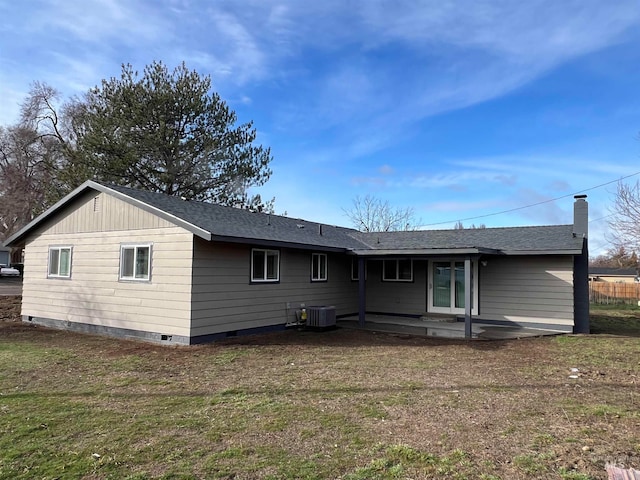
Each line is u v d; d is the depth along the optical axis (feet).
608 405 17.34
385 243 50.70
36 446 13.07
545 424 15.06
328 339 34.42
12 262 151.23
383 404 17.35
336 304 47.83
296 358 26.84
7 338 34.35
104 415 16.01
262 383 20.81
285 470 11.47
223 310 33.65
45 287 41.55
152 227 33.58
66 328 39.17
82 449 12.87
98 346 30.86
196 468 11.60
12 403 17.48
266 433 14.20
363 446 13.10
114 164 59.00
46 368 23.98
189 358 26.73
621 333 40.11
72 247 39.40
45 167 91.45
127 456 12.37
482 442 13.39
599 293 88.22
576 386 20.36
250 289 36.24
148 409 16.76
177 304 31.68
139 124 61.41
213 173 66.59
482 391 19.35
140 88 61.46
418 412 16.38
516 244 42.32
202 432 14.29
